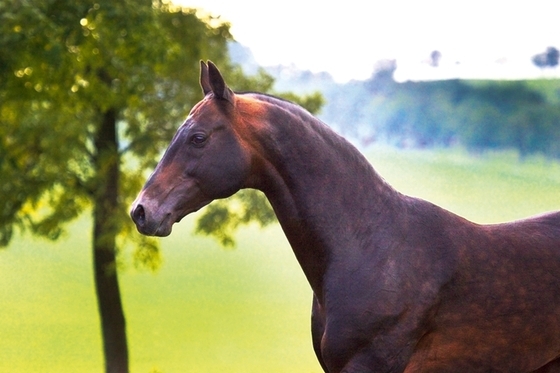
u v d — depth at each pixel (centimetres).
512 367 462
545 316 459
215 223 1334
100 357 2377
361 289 435
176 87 1317
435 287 443
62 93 1170
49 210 1348
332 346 438
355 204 447
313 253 447
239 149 432
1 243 1270
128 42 1126
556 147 5453
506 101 5766
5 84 1133
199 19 1321
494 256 455
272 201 451
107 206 1295
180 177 428
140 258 1334
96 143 1319
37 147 1249
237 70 1383
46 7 1095
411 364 455
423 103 5928
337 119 5694
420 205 462
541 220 486
